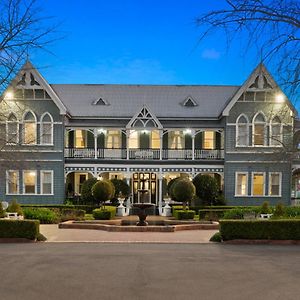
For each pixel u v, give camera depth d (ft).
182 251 43.47
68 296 25.12
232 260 37.40
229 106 108.47
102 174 118.42
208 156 112.16
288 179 108.88
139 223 73.61
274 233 50.93
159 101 120.67
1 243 51.19
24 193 108.17
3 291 26.30
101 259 37.70
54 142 108.99
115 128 112.78
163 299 24.47
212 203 105.50
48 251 43.24
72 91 122.93
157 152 111.65
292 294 25.61
